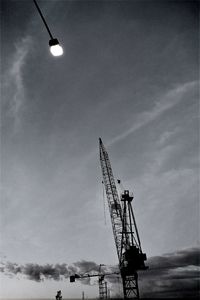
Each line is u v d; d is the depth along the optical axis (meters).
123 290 54.72
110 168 69.12
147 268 50.69
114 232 61.50
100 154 71.88
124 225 55.25
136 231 53.69
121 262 56.09
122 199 56.81
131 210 55.31
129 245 53.94
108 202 65.00
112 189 66.19
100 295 71.12
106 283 72.44
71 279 66.62
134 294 53.94
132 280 55.72
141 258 50.78
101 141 73.94
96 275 67.19
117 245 60.22
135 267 50.41
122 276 56.16
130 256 50.81
